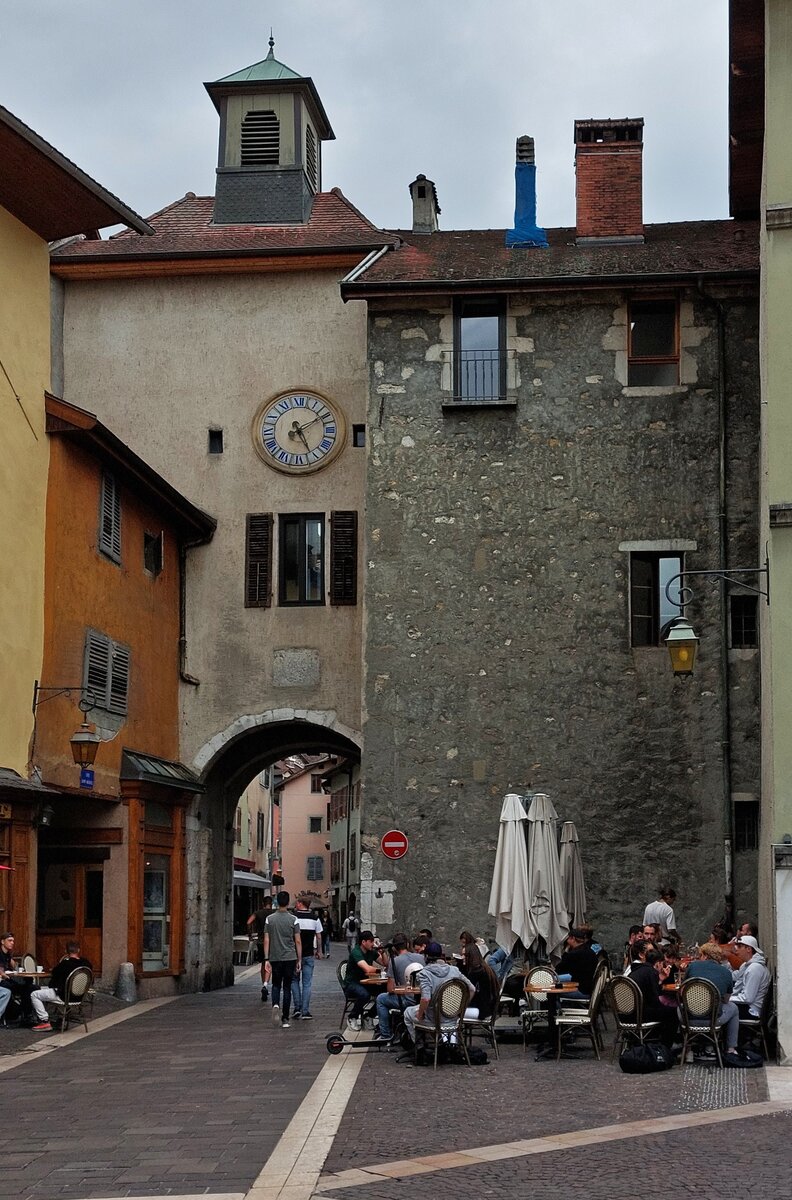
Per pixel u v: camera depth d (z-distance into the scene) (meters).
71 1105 11.72
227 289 25.05
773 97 15.82
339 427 24.47
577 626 21.39
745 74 19.09
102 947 21.28
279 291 24.95
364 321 24.69
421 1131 10.30
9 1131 10.59
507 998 16.66
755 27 17.94
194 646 24.30
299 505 24.39
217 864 25.67
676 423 21.67
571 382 21.95
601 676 21.23
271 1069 13.75
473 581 21.69
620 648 21.27
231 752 25.67
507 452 21.92
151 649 23.03
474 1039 16.27
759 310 21.45
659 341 22.05
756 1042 14.35
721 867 20.61
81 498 20.47
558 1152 9.37
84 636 20.30
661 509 21.52
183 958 23.70
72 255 24.91
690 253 22.53
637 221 23.73
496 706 21.36
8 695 18.31
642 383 21.94
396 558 21.88
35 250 20.30
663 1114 10.84
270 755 27.33
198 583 24.44
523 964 17.69
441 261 23.02
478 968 15.05
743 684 21.03
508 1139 9.92
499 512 21.80
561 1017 14.61
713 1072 13.16
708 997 13.50
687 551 21.39
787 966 13.88
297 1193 8.37
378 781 21.38
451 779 21.25
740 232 23.67
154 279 25.19
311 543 24.45
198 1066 14.02
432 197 26.08
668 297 22.02
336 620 24.03
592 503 21.66
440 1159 9.23
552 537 21.66
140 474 21.78
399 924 20.97
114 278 25.16
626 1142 9.67
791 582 14.70
